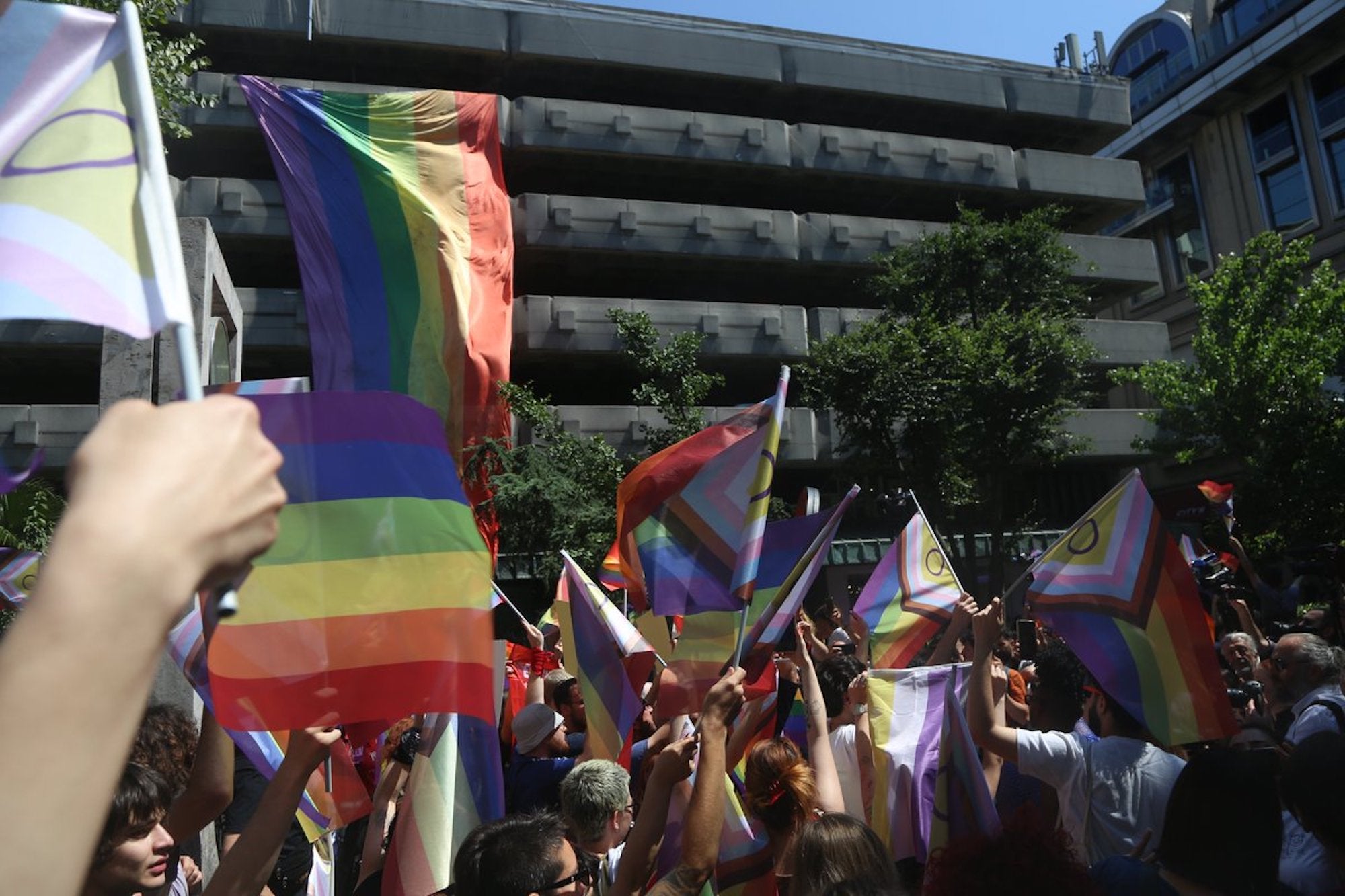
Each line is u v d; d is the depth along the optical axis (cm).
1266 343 2592
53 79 122
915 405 2258
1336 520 2433
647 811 289
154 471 69
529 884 276
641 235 2878
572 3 3030
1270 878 270
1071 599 466
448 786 345
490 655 267
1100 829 371
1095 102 3522
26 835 60
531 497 1806
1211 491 1048
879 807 442
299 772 244
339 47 2853
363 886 414
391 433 273
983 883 230
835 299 3269
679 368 2186
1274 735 466
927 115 3453
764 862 364
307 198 825
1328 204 3859
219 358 840
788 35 3272
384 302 840
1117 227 4750
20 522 717
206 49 2795
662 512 432
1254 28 4125
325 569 263
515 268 2978
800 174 3130
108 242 110
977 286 2459
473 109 930
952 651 530
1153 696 438
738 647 341
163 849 250
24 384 2638
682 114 2989
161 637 66
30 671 62
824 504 3022
